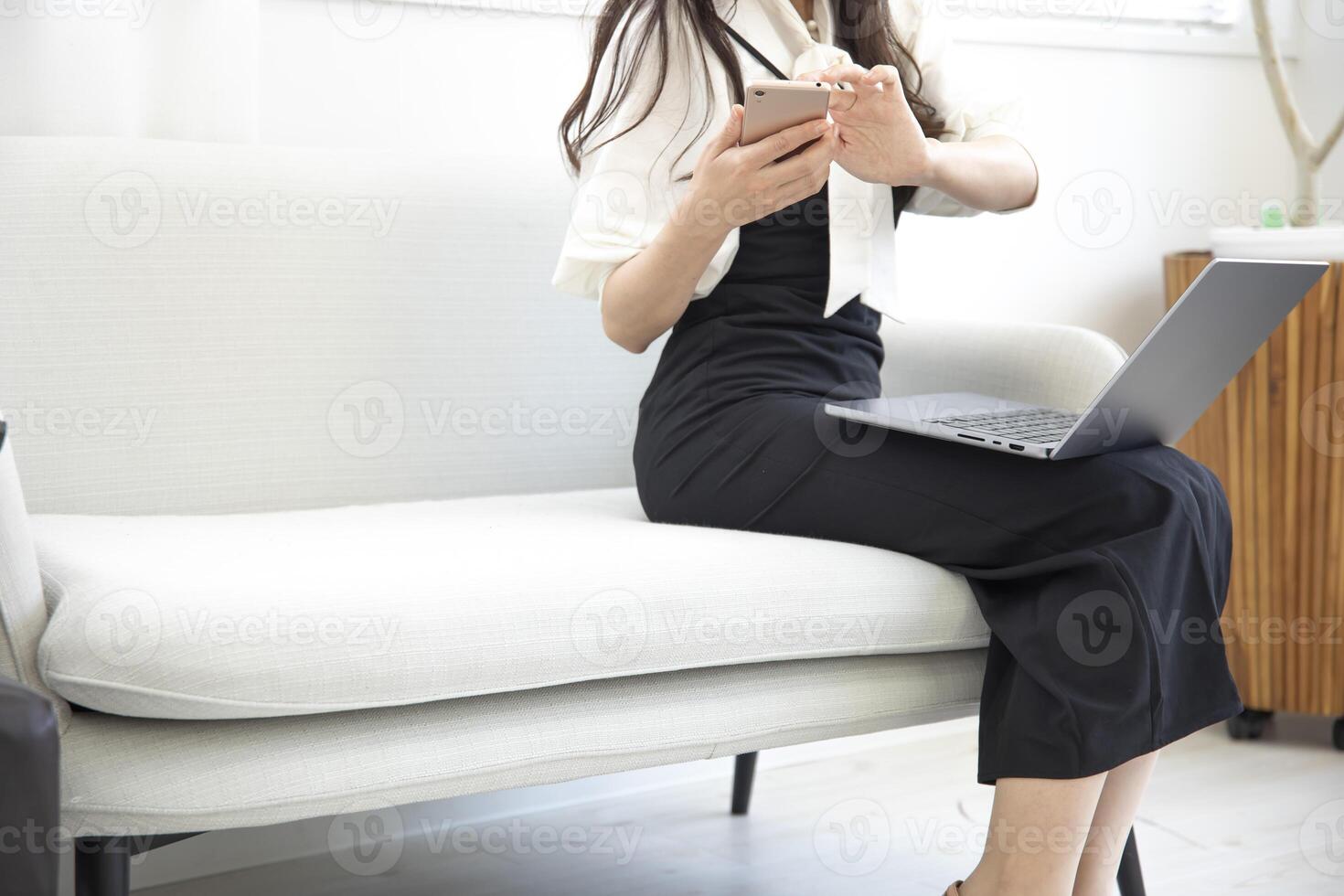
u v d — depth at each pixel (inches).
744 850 63.6
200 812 34.9
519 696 39.5
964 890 40.8
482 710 38.7
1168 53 94.8
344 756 36.4
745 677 42.6
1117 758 38.2
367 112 66.4
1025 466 42.9
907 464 44.7
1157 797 70.7
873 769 76.3
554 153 71.8
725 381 49.4
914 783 73.9
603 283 49.5
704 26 48.9
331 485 58.1
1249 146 100.1
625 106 49.7
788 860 62.3
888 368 64.2
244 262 56.8
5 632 34.2
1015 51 87.7
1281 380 77.1
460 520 49.4
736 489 47.8
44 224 53.7
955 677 45.6
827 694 43.4
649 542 43.3
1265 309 42.4
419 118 67.8
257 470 56.6
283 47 63.9
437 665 36.4
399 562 39.4
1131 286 95.9
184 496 55.2
